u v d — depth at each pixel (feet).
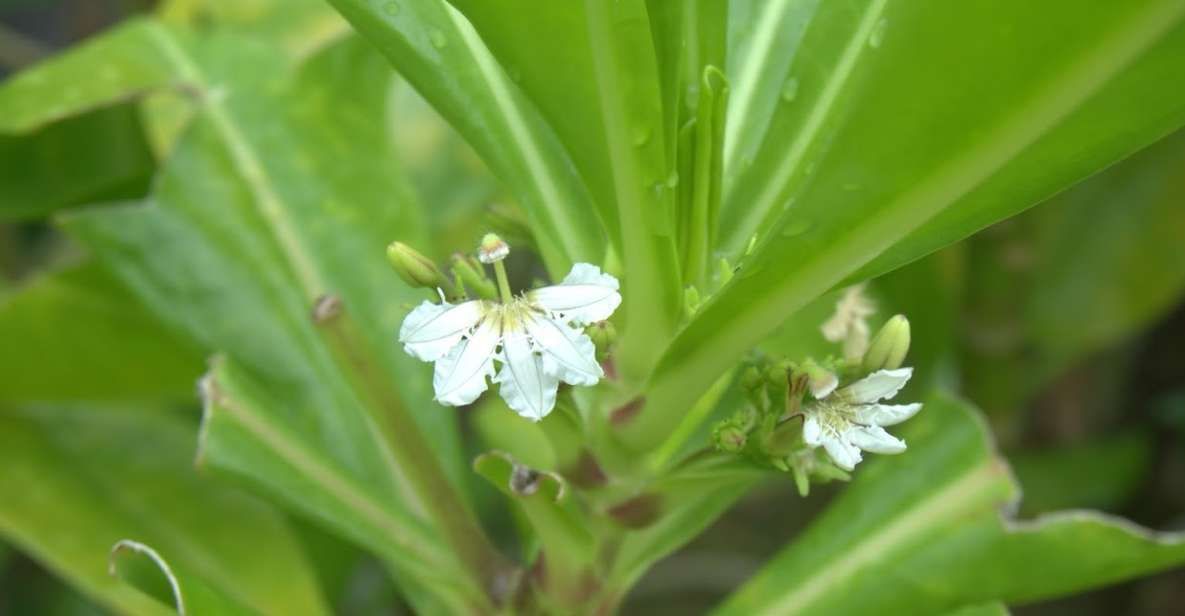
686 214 0.87
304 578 1.17
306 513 0.97
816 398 0.86
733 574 1.68
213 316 1.08
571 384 0.83
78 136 1.24
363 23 0.89
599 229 0.91
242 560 1.17
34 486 1.17
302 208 1.11
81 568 1.12
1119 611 1.53
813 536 1.04
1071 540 0.99
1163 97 0.79
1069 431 1.54
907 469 1.04
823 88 0.90
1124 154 0.82
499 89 0.91
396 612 1.48
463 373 0.84
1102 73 0.77
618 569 0.97
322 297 0.93
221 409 0.98
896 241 0.84
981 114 0.78
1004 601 1.00
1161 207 1.41
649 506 0.92
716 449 0.89
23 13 1.92
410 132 1.32
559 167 0.91
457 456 1.06
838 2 0.91
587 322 0.85
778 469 0.88
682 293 0.87
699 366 0.87
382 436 0.95
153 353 1.21
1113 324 1.41
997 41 0.76
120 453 1.22
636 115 0.82
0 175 1.24
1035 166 0.82
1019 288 1.37
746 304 0.84
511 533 1.58
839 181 0.80
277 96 1.14
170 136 1.22
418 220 1.12
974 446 1.03
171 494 1.20
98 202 1.29
